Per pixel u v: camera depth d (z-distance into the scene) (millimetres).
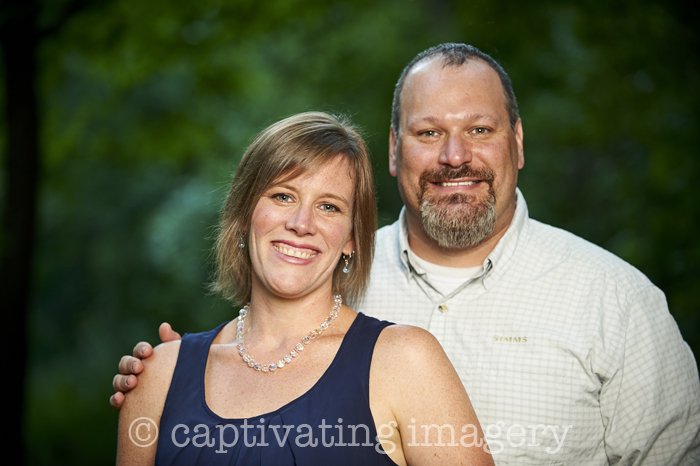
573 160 10375
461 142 2422
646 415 2291
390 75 9102
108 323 12633
